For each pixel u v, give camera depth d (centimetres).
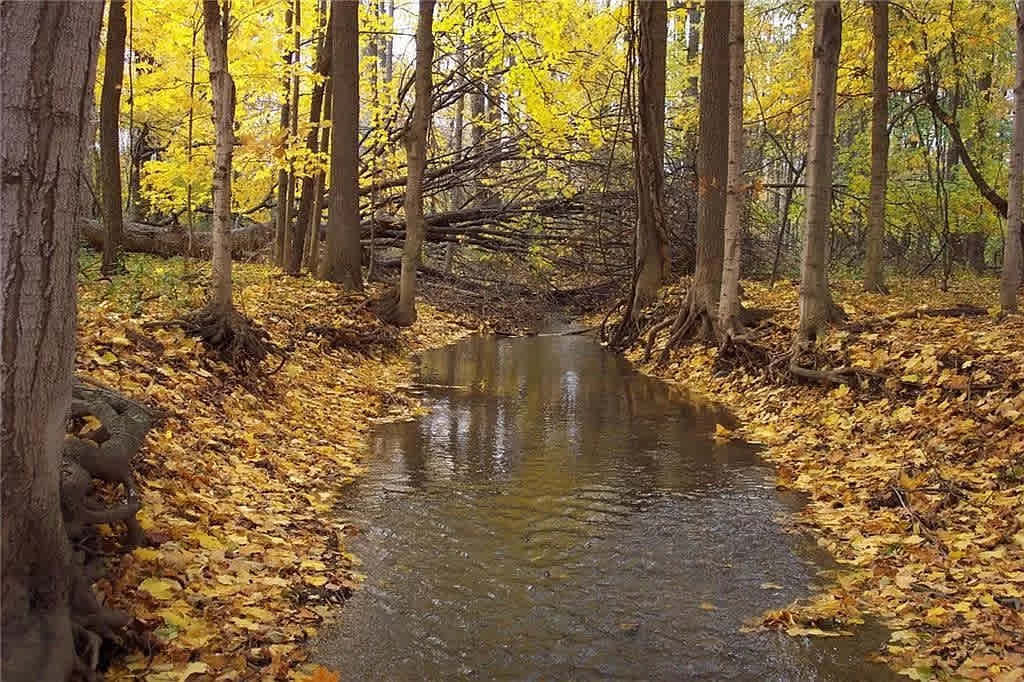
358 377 1187
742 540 590
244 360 914
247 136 1468
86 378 579
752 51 2242
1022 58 1097
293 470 719
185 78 1557
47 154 315
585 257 2394
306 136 1662
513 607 477
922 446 744
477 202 2705
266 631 421
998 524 562
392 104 2117
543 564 543
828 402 937
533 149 2180
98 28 328
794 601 488
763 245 2284
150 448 583
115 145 1273
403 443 877
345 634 438
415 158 1598
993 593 468
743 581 518
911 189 2083
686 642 437
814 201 1045
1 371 321
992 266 2581
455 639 436
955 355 866
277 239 1975
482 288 2333
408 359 1477
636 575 526
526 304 2273
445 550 565
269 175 1783
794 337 1162
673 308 1595
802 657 420
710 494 702
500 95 2392
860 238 2633
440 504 668
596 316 2186
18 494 331
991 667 392
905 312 1183
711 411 1066
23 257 317
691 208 2009
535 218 2295
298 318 1295
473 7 1691
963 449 709
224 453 681
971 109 2123
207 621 416
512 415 1032
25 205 314
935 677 395
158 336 848
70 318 336
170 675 365
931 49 1745
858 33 1745
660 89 1722
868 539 575
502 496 691
